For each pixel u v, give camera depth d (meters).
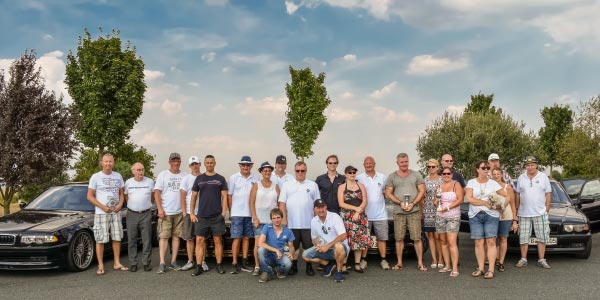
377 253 8.55
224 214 8.10
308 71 22.53
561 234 8.57
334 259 7.69
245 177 8.24
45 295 6.68
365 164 8.45
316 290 6.82
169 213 8.38
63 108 14.81
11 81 14.02
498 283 7.15
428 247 9.99
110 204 8.31
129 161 22.25
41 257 7.71
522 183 8.52
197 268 7.97
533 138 30.88
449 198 7.75
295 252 7.95
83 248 8.47
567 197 10.27
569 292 6.57
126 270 8.41
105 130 20.41
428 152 31.84
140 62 21.42
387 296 6.45
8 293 6.83
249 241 8.45
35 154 13.70
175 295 6.62
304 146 22.09
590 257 9.30
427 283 7.19
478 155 29.94
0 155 13.51
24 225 8.05
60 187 10.14
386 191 8.34
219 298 6.43
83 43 20.34
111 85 20.08
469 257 9.43
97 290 6.96
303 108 22.08
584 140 30.80
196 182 8.10
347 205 7.97
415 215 8.20
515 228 8.07
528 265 8.54
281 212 7.39
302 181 8.03
